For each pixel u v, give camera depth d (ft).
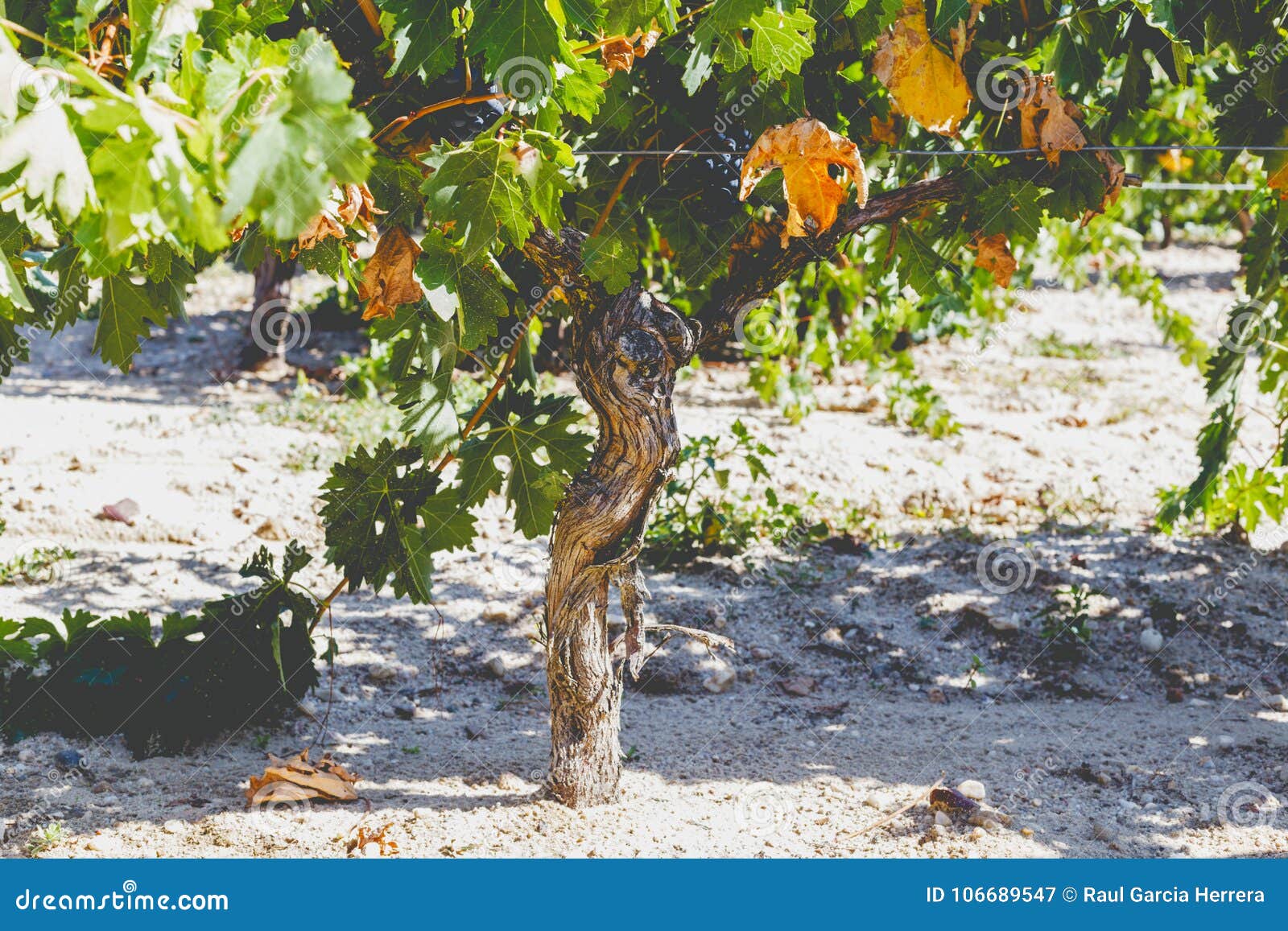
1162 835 13.30
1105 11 12.83
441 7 9.09
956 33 11.69
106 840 12.44
